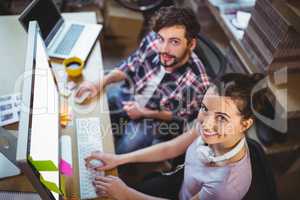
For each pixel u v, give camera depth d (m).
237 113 1.03
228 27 1.70
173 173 1.40
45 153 0.89
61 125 1.29
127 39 2.64
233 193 1.04
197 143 1.19
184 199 1.26
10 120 1.28
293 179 1.82
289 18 1.27
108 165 1.23
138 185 1.44
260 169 1.09
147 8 2.43
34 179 0.81
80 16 1.83
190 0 2.28
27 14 1.47
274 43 1.37
